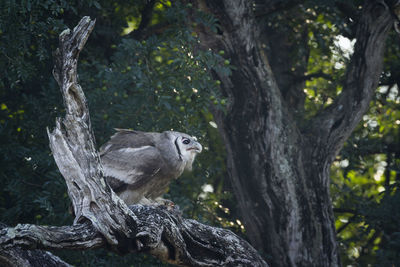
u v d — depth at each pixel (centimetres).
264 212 1291
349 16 1500
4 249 496
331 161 1347
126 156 918
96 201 588
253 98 1302
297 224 1273
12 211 1099
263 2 1576
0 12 1004
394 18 1030
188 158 949
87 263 1021
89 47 1347
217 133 1591
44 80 1268
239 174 1321
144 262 1039
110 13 1471
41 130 1120
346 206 1641
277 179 1284
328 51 1639
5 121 1197
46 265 631
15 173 1110
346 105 1368
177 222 695
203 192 1340
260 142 1298
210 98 1091
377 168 1886
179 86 1075
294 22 1641
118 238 597
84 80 1145
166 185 969
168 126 1105
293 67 1762
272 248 1287
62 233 544
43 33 1032
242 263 744
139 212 651
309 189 1298
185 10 1180
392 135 1814
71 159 585
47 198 1035
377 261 1285
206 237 735
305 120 1609
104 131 1127
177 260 688
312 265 1258
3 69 1057
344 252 1641
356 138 1548
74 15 1288
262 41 1709
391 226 1364
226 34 1270
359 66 1360
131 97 1105
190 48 1096
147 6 1421
